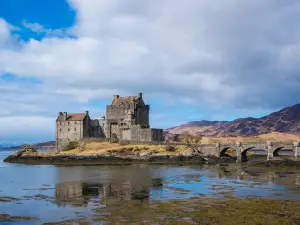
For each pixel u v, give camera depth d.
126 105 175.12
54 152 157.38
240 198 55.28
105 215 45.47
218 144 141.50
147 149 145.25
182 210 47.28
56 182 77.62
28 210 49.31
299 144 116.44
